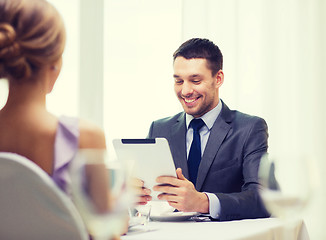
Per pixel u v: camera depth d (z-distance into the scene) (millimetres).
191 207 1861
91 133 1143
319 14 3891
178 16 3799
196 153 2502
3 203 837
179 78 2561
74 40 3656
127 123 3715
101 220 817
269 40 3840
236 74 3791
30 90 1118
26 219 842
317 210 3727
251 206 1947
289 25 3873
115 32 3750
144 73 3752
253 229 1459
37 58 1089
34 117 1112
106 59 3732
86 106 3635
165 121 2705
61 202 807
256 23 3848
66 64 3625
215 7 3816
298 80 3848
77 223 828
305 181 1060
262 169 1134
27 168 796
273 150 3783
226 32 3809
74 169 821
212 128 2514
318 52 3873
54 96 3582
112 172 834
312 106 3840
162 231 1444
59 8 3641
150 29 3773
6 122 1116
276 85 3822
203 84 2516
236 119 2555
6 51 1055
